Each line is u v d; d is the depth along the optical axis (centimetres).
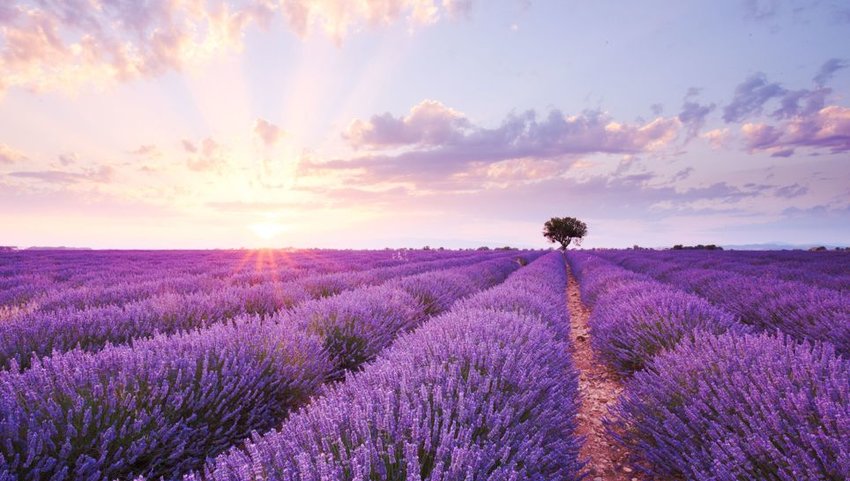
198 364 326
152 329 501
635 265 2089
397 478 175
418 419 194
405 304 681
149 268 1600
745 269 1383
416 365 301
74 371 289
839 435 202
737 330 449
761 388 253
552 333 477
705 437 255
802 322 542
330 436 192
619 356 512
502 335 374
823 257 2108
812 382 252
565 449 243
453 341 336
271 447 192
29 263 1856
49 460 209
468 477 161
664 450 273
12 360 287
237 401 306
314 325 497
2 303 783
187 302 598
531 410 252
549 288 951
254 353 358
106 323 488
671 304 534
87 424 235
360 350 476
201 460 271
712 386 275
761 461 212
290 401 352
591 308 1091
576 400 366
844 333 450
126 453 233
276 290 756
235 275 1148
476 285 1172
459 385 250
